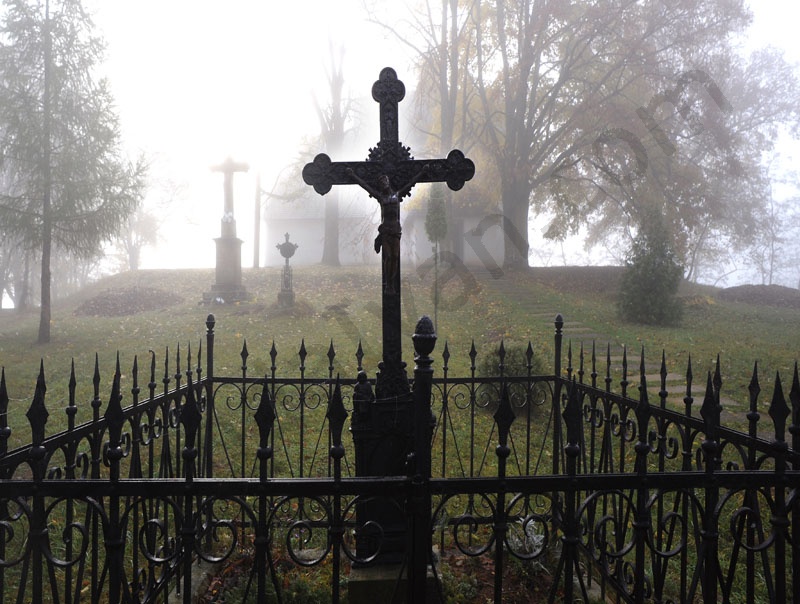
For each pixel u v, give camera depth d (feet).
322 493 7.45
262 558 7.52
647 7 73.15
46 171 49.08
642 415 7.72
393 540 12.05
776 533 7.86
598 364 37.76
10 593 12.98
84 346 46.03
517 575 13.30
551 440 24.16
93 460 10.61
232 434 23.98
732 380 34.09
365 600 11.59
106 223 51.72
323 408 27.96
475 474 20.16
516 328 49.26
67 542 9.07
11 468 8.29
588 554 12.67
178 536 12.17
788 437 24.58
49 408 28.30
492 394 26.99
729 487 7.76
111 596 7.48
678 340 46.11
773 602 7.95
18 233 49.88
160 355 40.83
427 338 7.43
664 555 8.21
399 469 12.39
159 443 22.38
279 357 38.83
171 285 74.49
